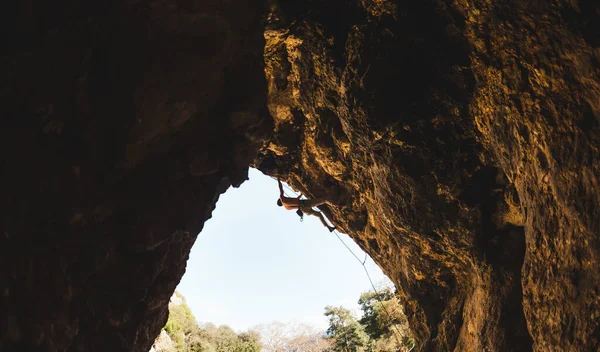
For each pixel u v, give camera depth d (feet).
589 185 17.53
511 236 26.53
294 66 33.06
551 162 19.63
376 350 98.58
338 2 30.17
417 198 29.40
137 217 26.08
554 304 19.57
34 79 18.79
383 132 28.91
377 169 31.32
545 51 19.77
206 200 31.94
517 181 23.22
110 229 24.86
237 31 28.58
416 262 33.45
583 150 17.88
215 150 30.73
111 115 23.24
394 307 97.40
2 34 17.65
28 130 19.01
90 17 20.30
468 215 27.81
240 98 31.17
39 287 19.39
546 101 20.10
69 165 21.13
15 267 18.04
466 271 30.94
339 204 40.86
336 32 30.60
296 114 36.29
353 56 29.12
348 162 36.81
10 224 17.92
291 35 31.22
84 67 21.03
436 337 33.73
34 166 19.19
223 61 28.17
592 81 17.33
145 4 22.41
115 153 23.95
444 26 25.31
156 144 27.32
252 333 133.59
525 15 20.17
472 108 25.77
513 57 21.91
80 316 22.75
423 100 27.20
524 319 24.31
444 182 28.09
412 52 26.96
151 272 27.50
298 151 38.70
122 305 25.79
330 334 135.03
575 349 17.85
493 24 22.39
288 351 211.20
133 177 26.22
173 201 28.73
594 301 17.06
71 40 19.84
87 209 22.49
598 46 16.78
